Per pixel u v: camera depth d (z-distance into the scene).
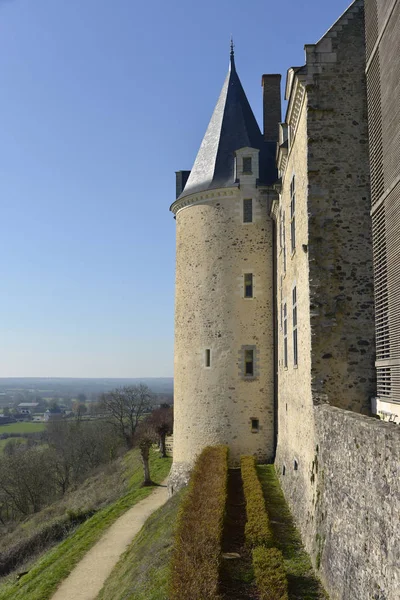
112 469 41.03
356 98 11.91
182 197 22.41
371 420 7.28
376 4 10.34
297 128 13.36
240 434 20.41
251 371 20.77
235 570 10.01
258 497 13.48
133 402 55.94
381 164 10.07
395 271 8.88
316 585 8.75
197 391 21.09
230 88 24.33
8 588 17.66
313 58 12.05
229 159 22.22
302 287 12.48
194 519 11.84
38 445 64.69
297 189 13.43
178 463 21.44
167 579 10.04
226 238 21.30
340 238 11.56
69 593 14.56
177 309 22.58
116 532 19.62
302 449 12.15
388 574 5.91
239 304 20.95
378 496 6.32
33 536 25.45
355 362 11.16
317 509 9.68
